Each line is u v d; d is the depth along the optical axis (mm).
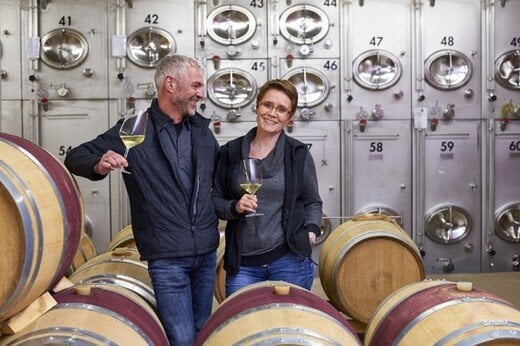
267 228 3355
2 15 7211
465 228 7570
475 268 7625
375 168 7488
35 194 2455
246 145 3398
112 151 2895
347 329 2613
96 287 2908
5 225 2416
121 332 2572
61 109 7270
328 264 4816
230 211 3279
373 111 7434
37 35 7223
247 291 2855
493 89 7547
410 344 2605
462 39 7527
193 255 3199
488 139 7555
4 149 2543
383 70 7457
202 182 3252
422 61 7473
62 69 7250
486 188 7570
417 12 7453
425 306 2705
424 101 7504
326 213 7473
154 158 3166
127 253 3812
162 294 3186
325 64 7434
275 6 7363
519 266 7633
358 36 7449
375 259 4762
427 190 7543
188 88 3158
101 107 7289
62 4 7254
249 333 2443
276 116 3311
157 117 3193
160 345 2766
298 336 2396
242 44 7375
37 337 2414
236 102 7328
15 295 2398
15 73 7238
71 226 2645
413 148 7496
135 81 7312
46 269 2510
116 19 7250
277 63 7375
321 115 7434
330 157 7461
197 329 3438
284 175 3369
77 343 2406
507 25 7551
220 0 7363
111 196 7348
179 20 7344
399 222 7496
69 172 2916
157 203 3166
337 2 7414
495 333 2398
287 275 3377
